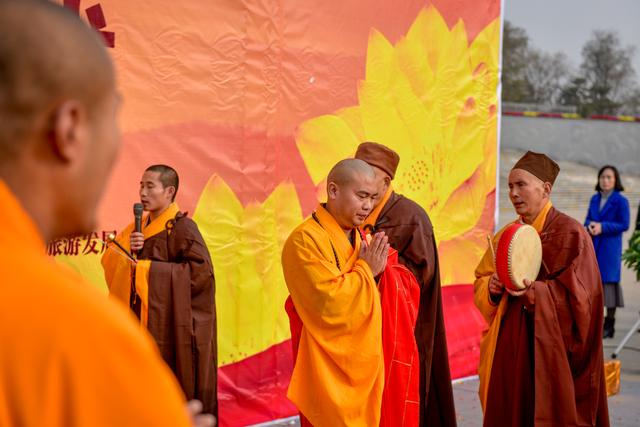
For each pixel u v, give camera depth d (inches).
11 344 32.7
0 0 34.8
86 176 37.1
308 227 150.8
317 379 146.1
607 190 339.6
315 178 221.3
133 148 187.3
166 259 178.7
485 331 184.7
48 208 36.7
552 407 172.2
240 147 205.2
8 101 34.9
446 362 183.6
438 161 253.8
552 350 171.8
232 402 205.6
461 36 258.7
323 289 145.3
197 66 196.7
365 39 231.9
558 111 834.2
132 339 34.3
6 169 35.7
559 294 173.3
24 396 32.5
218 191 201.5
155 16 189.6
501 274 172.1
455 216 260.4
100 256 183.3
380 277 156.3
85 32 36.1
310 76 219.0
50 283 33.9
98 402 33.2
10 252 34.2
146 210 181.0
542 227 180.1
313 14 219.1
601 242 336.5
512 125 786.2
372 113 234.5
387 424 154.9
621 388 261.0
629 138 861.8
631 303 443.8
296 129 216.4
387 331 154.7
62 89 35.3
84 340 33.3
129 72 186.2
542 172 179.9
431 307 180.2
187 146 195.8
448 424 183.9
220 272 202.5
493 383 179.5
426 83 249.0
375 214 178.9
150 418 33.9
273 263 213.0
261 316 211.0
